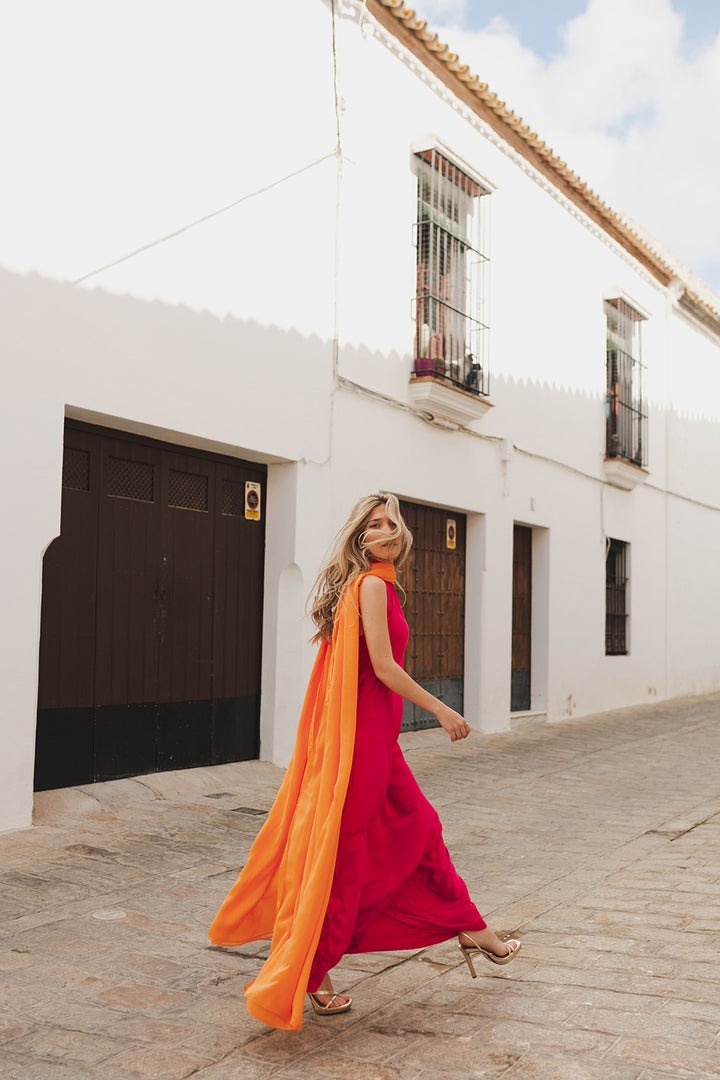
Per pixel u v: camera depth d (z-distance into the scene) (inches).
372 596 118.1
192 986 131.3
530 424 453.7
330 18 322.0
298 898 113.0
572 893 180.2
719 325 707.4
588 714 509.0
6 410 214.2
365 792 115.0
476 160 411.2
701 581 685.3
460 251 399.5
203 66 270.1
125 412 244.1
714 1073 102.3
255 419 286.8
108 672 251.8
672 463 639.1
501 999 126.1
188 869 189.3
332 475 320.2
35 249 221.8
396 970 139.1
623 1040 111.2
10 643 212.4
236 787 269.1
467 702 415.2
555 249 480.7
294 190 305.4
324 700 121.4
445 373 378.0
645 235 589.0
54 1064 107.1
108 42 240.7
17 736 212.8
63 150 228.7
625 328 573.0
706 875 190.5
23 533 216.5
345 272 328.8
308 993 121.3
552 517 474.6
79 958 141.0
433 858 121.2
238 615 296.8
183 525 277.3
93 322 235.9
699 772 331.6
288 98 303.3
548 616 470.9
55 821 220.7
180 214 261.4
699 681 673.6
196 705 279.9
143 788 251.1
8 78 216.2
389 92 354.3
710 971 134.2
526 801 275.0
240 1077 103.7
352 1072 104.4
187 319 263.6
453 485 392.8
